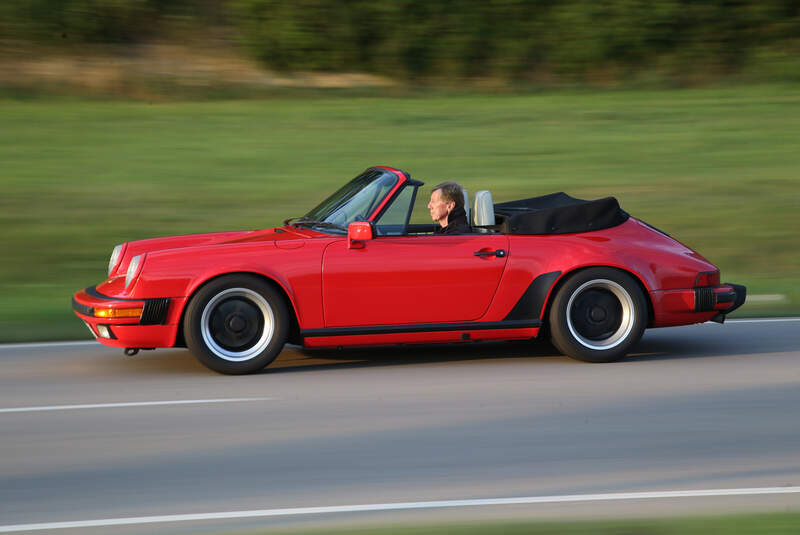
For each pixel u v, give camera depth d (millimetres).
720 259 44250
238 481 17047
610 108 82875
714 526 14320
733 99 87125
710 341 30094
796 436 19781
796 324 32875
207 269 24328
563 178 58688
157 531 14680
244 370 24922
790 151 67250
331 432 20000
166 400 22594
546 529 14242
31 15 91062
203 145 66750
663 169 61656
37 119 74188
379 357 27562
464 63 94125
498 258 25719
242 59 93500
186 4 98938
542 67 95625
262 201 52688
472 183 56781
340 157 63781
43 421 20844
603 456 18453
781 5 97188
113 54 91438
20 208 50281
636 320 26359
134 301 24141
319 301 24844
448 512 15461
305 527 14508
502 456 18438
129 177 57594
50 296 36906
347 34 92375
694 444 19203
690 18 96438
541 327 26406
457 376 25031
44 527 14883
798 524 14414
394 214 26234
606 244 26328
